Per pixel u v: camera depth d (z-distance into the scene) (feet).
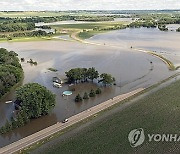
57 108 474.49
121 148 347.15
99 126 400.26
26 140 369.09
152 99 493.36
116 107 467.11
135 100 496.64
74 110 464.65
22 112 418.10
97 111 450.30
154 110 447.83
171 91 529.86
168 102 476.54
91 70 619.67
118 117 426.92
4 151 344.08
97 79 636.48
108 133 381.40
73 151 343.05
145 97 508.12
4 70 586.04
